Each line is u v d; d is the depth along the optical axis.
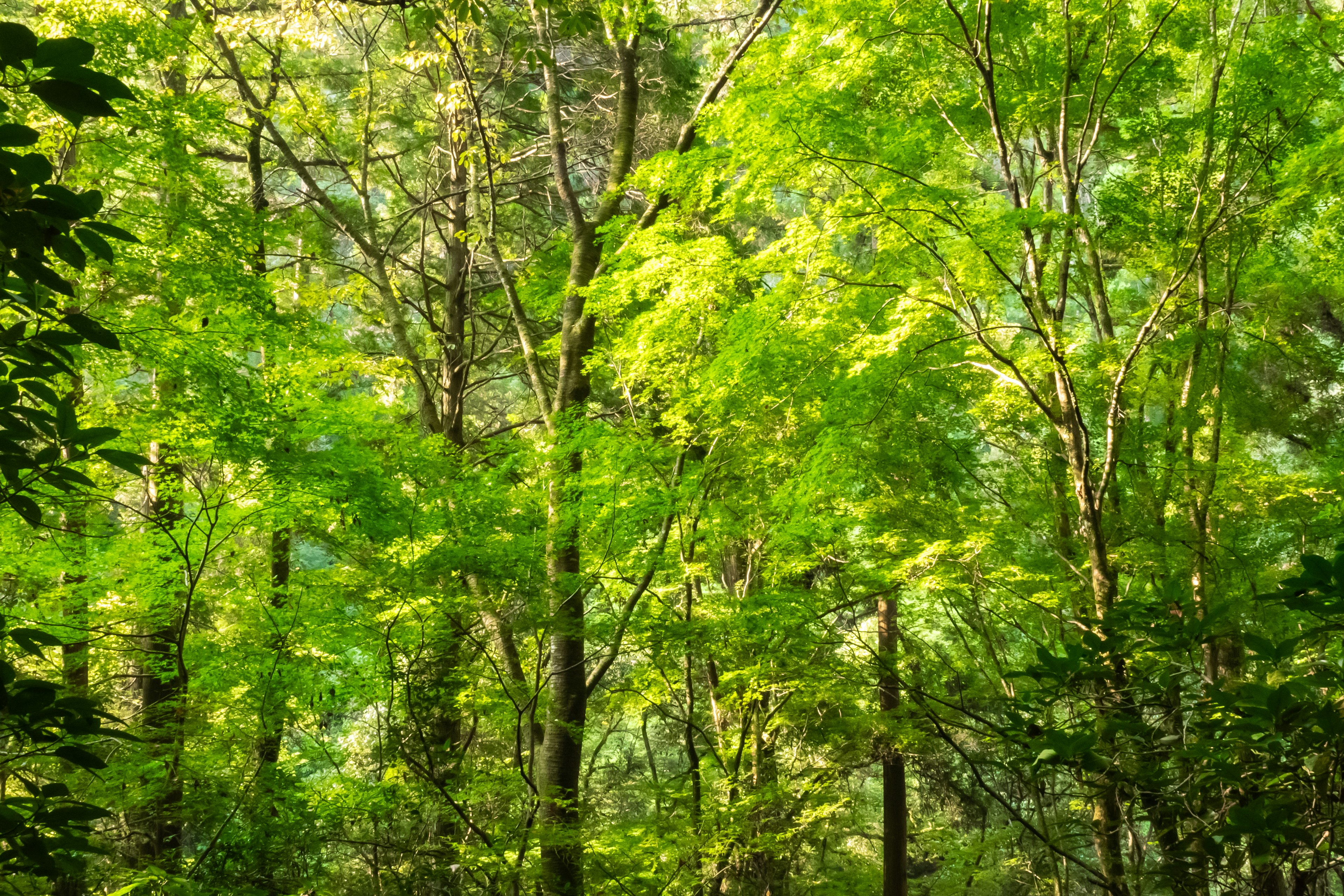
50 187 1.52
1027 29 7.28
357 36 13.21
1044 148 8.43
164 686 8.52
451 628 7.04
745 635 7.36
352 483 6.04
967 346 7.87
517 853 7.43
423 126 13.34
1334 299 7.92
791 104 5.79
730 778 8.84
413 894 6.38
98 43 6.07
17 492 1.72
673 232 8.23
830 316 7.17
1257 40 7.20
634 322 8.09
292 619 6.51
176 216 5.84
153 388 6.32
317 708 6.92
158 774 5.95
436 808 7.36
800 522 7.06
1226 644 6.32
